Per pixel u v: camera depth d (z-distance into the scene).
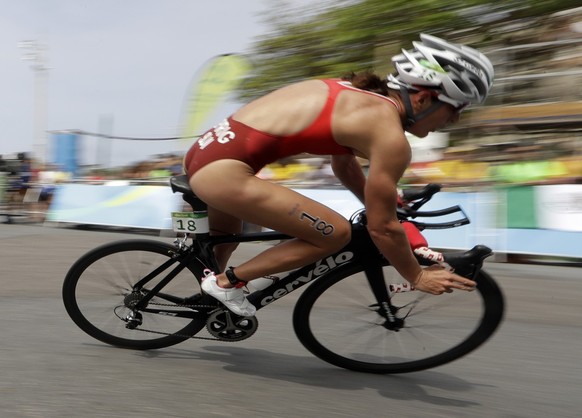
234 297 2.21
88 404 1.91
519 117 5.99
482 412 1.99
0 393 1.98
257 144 2.01
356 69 7.87
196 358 2.46
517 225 5.37
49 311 3.19
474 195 5.58
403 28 7.48
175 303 2.43
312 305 2.38
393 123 1.93
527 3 6.75
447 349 2.33
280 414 1.90
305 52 8.44
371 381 2.27
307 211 2.04
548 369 2.48
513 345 2.82
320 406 1.98
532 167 5.53
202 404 1.95
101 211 7.48
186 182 2.25
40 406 1.88
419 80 1.97
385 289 2.34
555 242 5.20
